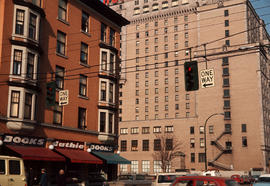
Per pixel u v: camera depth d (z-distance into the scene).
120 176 54.06
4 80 24.75
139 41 104.62
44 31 28.94
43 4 29.16
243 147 82.25
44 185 20.64
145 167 94.06
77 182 30.67
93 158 31.06
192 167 87.25
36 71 26.75
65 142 29.84
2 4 25.44
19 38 25.84
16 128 24.89
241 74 86.00
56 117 29.48
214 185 11.80
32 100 26.23
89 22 35.06
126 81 103.94
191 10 97.88
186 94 93.94
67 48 31.56
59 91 27.11
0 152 24.58
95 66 35.03
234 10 90.56
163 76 98.44
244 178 57.75
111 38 38.50
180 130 91.12
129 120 100.56
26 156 23.98
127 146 98.06
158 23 102.56
